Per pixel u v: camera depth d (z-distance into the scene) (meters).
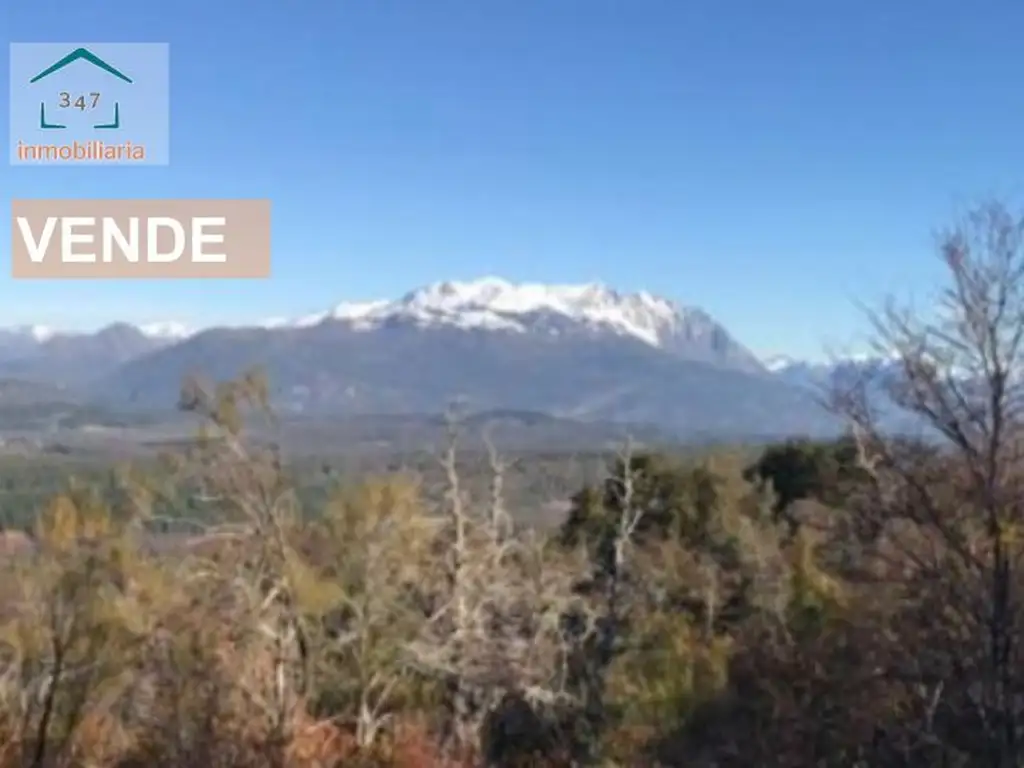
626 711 13.49
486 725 14.66
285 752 12.53
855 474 8.30
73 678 11.86
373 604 13.99
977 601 7.35
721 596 16.47
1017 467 7.18
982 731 7.68
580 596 15.88
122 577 12.04
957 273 7.18
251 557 12.91
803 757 10.50
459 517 15.12
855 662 9.00
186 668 12.44
